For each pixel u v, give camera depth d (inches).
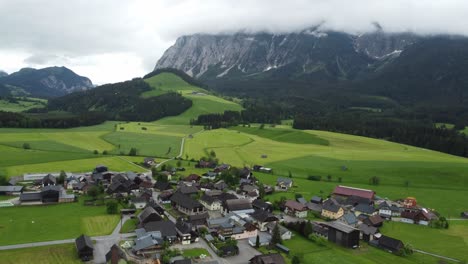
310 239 4483.3
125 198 5679.1
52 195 5502.0
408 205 5974.4
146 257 3752.5
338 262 3846.0
